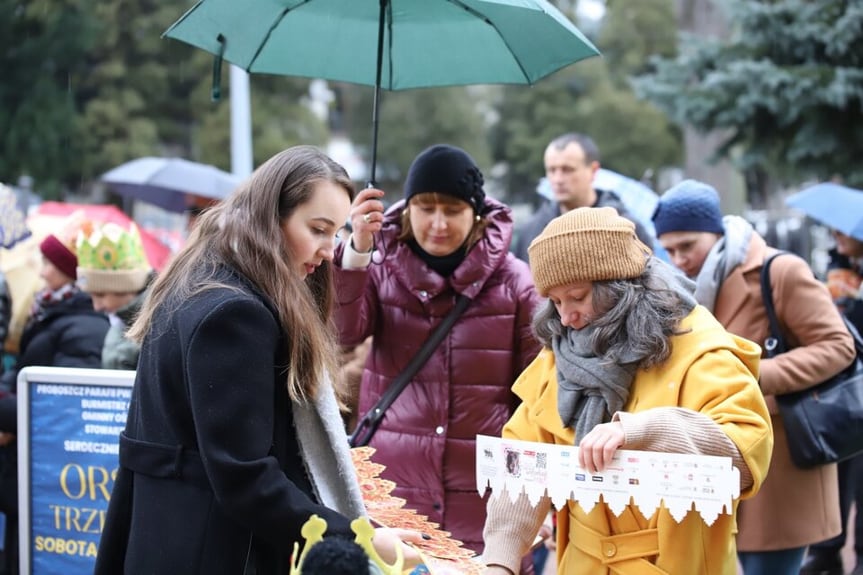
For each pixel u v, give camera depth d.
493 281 3.94
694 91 11.90
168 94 23.75
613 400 2.85
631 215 6.21
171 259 2.68
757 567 4.43
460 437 3.87
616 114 32.38
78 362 4.93
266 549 2.57
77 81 23.05
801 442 4.27
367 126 37.16
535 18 3.53
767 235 12.99
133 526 2.58
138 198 10.12
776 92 11.14
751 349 2.88
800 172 11.98
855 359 4.41
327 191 2.62
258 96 24.81
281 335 2.55
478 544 3.82
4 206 5.82
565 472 2.69
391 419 3.93
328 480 2.62
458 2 3.54
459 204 3.84
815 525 4.39
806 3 11.21
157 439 2.54
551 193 6.94
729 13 11.52
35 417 4.28
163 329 2.53
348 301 3.84
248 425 2.41
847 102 11.06
